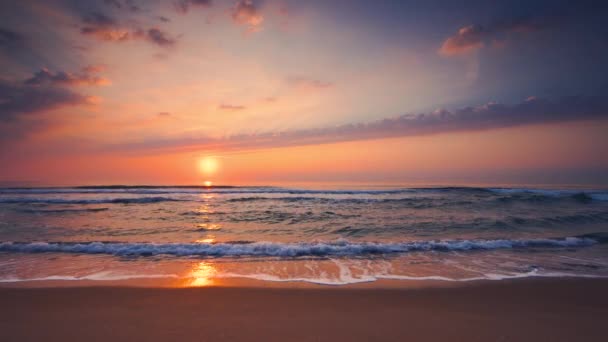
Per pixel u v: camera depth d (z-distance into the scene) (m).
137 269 5.75
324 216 13.28
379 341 2.94
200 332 3.12
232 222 11.86
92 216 13.27
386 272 5.58
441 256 6.85
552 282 4.95
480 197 20.83
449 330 3.19
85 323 3.35
